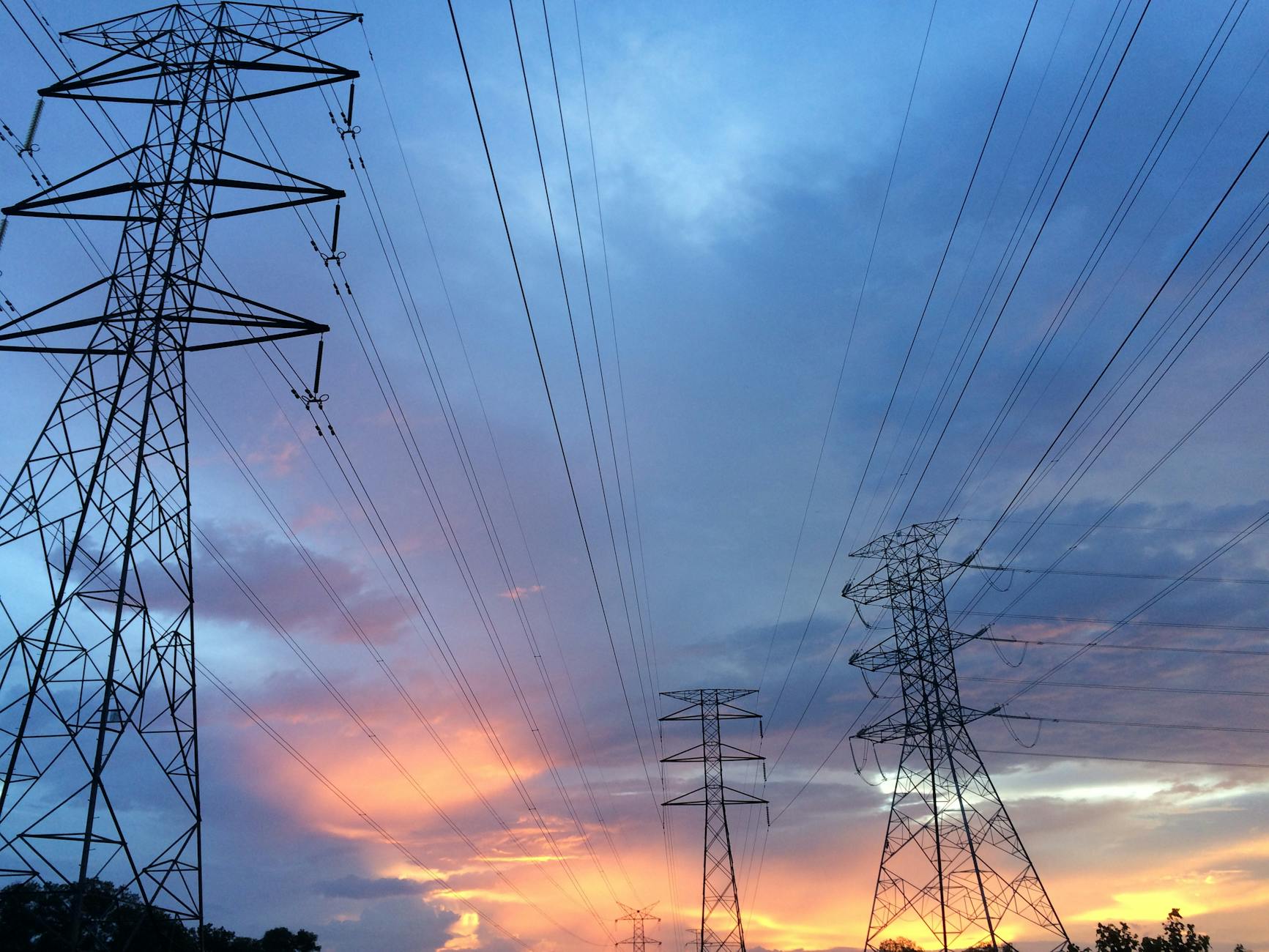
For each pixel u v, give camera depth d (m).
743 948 63.03
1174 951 38.22
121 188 29.20
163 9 31.25
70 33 29.33
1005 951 45.22
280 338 30.91
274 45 30.94
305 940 64.94
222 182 30.23
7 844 22.78
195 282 29.28
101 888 30.98
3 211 28.05
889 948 48.69
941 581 52.62
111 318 28.20
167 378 28.56
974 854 47.59
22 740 23.47
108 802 24.05
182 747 26.36
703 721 68.94
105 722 24.33
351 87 31.39
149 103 30.62
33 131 27.34
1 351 27.86
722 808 66.75
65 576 25.12
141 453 26.97
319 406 31.72
